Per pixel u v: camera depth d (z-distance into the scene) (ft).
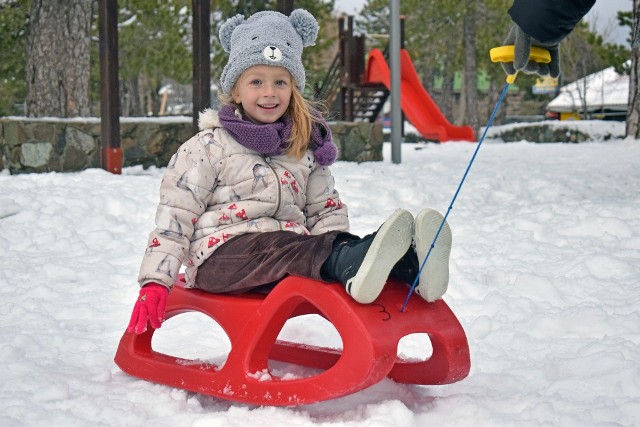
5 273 14.88
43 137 27.91
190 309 8.82
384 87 55.88
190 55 58.85
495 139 60.39
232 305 8.19
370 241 7.16
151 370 8.77
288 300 7.70
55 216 19.10
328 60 119.65
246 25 9.13
